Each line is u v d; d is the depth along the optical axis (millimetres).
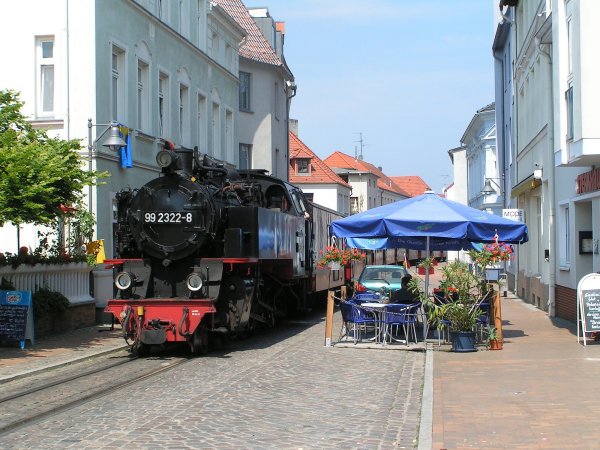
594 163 15586
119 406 9008
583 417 8109
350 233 15445
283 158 42281
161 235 13844
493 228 15102
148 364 12617
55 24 19328
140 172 21891
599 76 14148
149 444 7215
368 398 9680
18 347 14234
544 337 16016
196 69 27406
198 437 7500
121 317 13398
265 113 39000
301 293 21156
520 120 28719
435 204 15633
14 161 12961
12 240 18922
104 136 19531
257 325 17375
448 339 15531
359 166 78438
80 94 19219
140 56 22109
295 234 19109
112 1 20172
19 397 9656
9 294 14055
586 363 12055
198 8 27844
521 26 28203
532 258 25969
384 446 7258
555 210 20484
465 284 14391
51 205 13555
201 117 28672
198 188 13898
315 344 15562
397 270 21609
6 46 19641
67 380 10906
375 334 15750
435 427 7777
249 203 16344
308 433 7754
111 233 19781
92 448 7066
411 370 12094
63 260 16688
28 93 19547
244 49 38125
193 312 13234
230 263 13828
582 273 18016
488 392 9727
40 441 7348
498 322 14234
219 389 10188
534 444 7031
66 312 16906
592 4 14102
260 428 7938
